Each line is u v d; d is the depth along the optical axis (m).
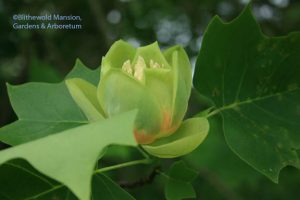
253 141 0.49
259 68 0.50
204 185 1.05
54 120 0.52
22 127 0.52
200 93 0.50
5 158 0.40
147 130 0.45
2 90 0.89
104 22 0.97
